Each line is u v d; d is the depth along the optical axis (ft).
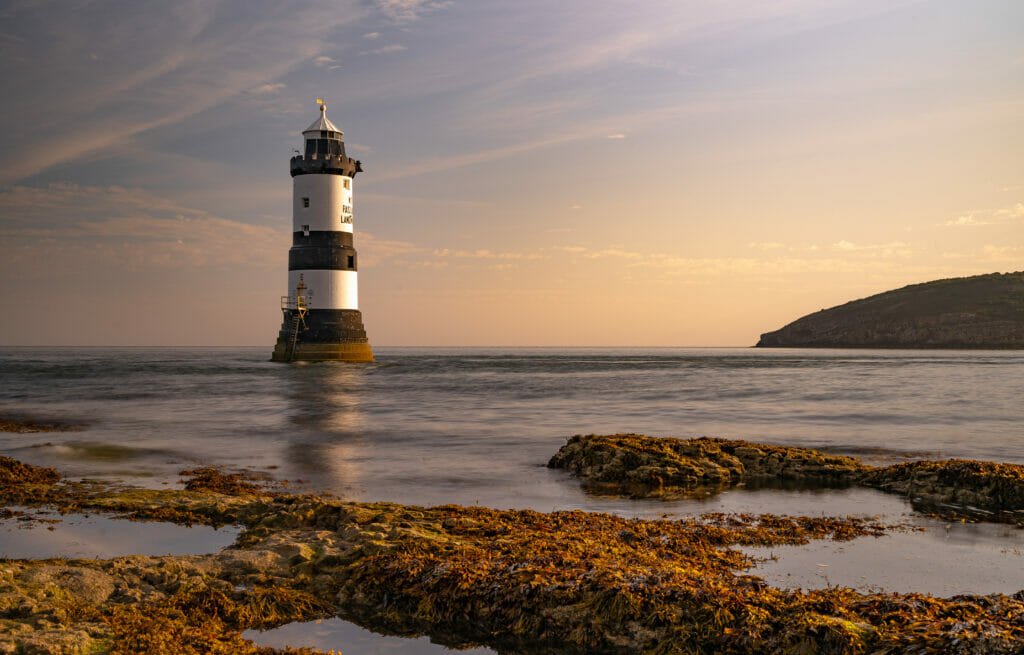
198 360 589.73
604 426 133.69
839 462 86.99
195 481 79.71
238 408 168.25
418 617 41.83
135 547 54.34
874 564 50.14
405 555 46.78
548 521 59.31
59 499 69.67
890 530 59.67
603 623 38.70
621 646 37.55
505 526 55.83
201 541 56.13
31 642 33.24
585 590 40.60
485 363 520.83
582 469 86.33
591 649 37.70
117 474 85.66
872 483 79.87
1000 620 34.94
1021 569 49.01
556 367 442.91
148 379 290.76
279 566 47.96
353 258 344.69
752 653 35.35
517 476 85.20
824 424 137.90
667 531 57.36
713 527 60.23
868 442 114.52
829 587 45.11
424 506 69.10
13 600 38.45
